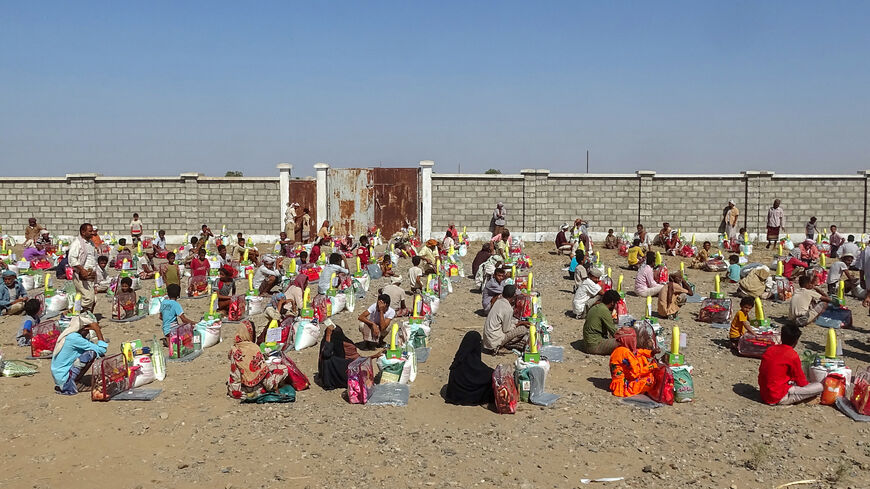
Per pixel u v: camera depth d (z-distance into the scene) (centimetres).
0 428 848
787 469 730
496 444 799
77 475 718
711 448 788
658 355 1147
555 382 1034
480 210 2941
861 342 1262
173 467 737
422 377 1063
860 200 2898
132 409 914
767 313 1517
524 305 1330
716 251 2608
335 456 763
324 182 2909
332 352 1008
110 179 2936
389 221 2947
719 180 2911
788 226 2919
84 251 1659
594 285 1471
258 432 834
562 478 711
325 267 1578
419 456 764
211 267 1936
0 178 2934
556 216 2942
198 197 2938
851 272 2061
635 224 2938
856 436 820
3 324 1389
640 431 839
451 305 1631
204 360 1159
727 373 1078
